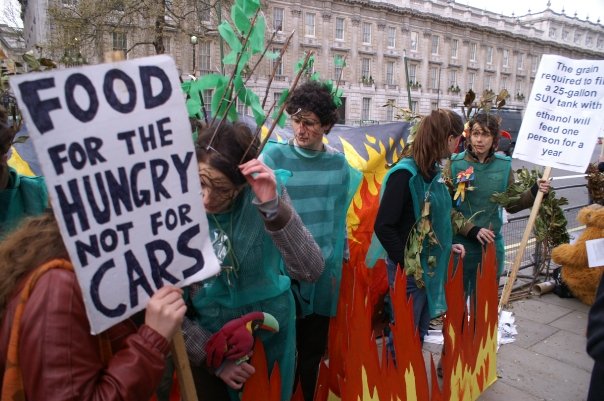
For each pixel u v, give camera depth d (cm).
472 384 273
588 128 348
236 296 174
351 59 4478
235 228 169
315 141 241
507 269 520
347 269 216
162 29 2070
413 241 258
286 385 191
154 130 114
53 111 97
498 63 6066
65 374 100
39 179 194
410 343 212
